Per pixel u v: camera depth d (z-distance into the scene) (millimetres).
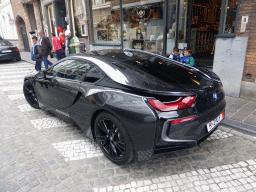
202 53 8719
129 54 2992
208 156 2676
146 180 2266
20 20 18531
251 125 3367
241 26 4375
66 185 2221
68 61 3264
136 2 7379
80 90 2758
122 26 8133
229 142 2986
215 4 9109
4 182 2297
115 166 2516
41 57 7738
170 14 6504
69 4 10867
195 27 8039
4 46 11680
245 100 4598
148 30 7254
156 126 2014
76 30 11008
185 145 2191
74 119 3043
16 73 8797
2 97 5477
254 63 4387
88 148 2926
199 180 2252
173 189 2131
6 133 3439
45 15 13844
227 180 2244
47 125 3699
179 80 2377
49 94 3533
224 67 4855
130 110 2096
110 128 2438
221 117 2635
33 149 2934
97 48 9453
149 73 2443
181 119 2033
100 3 8805
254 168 2426
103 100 2354
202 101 2178
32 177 2359
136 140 2127
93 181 2271
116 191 2119
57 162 2619
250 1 4160
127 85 2246
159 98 2068
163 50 6875
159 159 2637
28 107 4656
